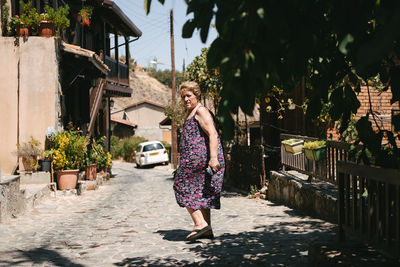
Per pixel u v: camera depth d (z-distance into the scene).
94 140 17.55
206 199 5.23
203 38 2.16
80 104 15.54
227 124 1.84
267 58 1.84
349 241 3.96
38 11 12.34
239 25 1.86
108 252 4.75
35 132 11.05
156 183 17.75
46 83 11.09
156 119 55.31
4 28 11.34
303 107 10.37
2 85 11.05
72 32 15.67
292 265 4.02
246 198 10.99
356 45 2.53
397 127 3.23
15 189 7.56
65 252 4.77
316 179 8.59
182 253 4.65
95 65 13.16
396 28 1.43
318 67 3.28
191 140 5.16
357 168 3.61
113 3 18.62
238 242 5.13
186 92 5.19
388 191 3.12
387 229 3.14
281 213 7.72
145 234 5.88
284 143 9.21
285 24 1.82
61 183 11.25
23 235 5.84
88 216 7.90
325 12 2.32
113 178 21.50
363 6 2.01
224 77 1.89
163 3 2.25
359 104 3.43
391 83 2.99
